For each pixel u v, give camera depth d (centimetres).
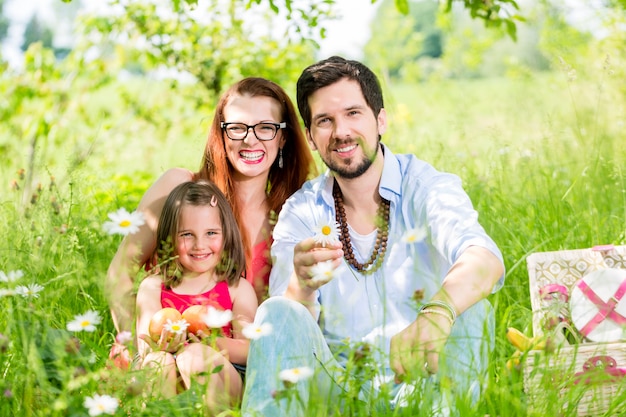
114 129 704
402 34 1379
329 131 293
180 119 724
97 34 677
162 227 318
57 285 313
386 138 581
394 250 293
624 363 268
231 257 321
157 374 252
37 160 568
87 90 691
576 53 779
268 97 346
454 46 1164
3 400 240
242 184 348
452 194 289
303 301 271
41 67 690
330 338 291
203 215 313
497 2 460
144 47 659
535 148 525
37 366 230
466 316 257
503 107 651
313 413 228
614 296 291
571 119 588
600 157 490
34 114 668
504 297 362
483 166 528
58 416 229
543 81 731
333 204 303
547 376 246
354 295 281
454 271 257
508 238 409
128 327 309
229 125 339
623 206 434
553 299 289
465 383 245
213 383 264
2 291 256
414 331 241
